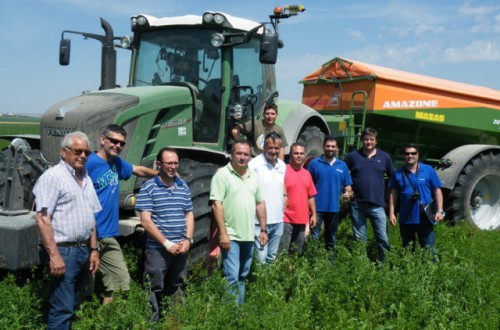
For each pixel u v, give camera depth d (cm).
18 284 563
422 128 1079
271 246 613
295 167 661
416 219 682
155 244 507
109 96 630
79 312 440
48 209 439
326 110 1084
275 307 455
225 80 695
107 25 773
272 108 698
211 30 704
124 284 515
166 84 717
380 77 981
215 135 706
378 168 698
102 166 503
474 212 1057
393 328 448
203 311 447
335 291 514
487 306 530
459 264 634
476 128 1136
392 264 646
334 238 720
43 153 620
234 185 538
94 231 475
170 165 500
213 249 581
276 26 700
